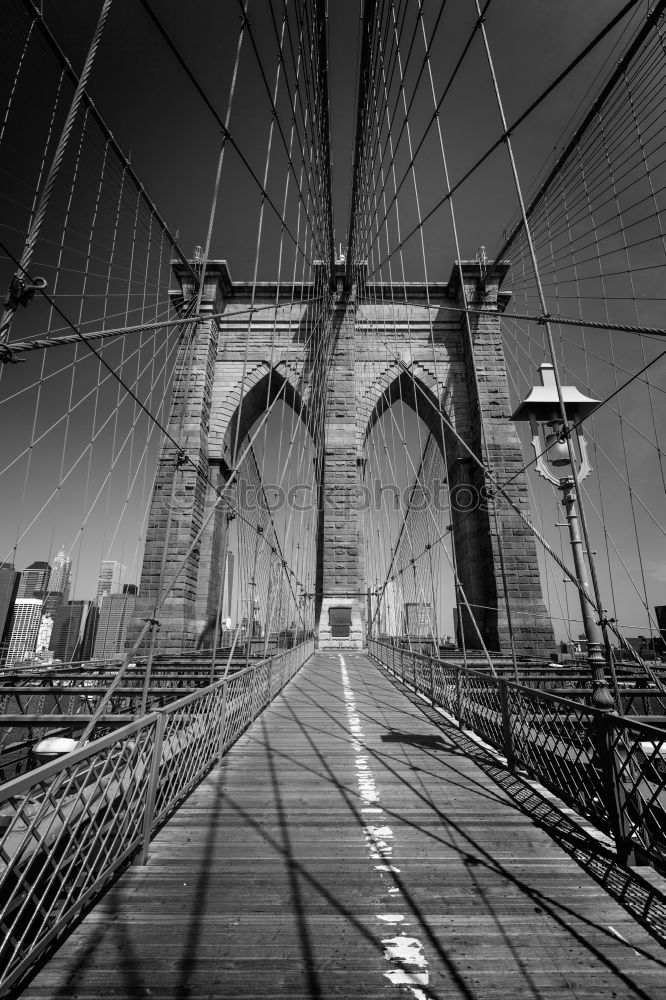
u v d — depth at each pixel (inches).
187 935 107.3
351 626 949.2
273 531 538.6
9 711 400.8
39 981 93.4
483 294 1122.7
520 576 905.5
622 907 120.1
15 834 123.6
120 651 766.5
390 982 94.9
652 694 361.4
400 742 278.1
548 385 279.9
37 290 142.5
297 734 296.2
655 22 259.9
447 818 173.9
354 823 169.2
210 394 1065.5
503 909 118.6
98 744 112.9
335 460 1035.9
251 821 169.9
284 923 112.1
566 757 174.1
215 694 235.6
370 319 1154.0
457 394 1090.1
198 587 951.0
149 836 142.6
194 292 1085.1
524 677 458.0
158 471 953.5
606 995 92.5
